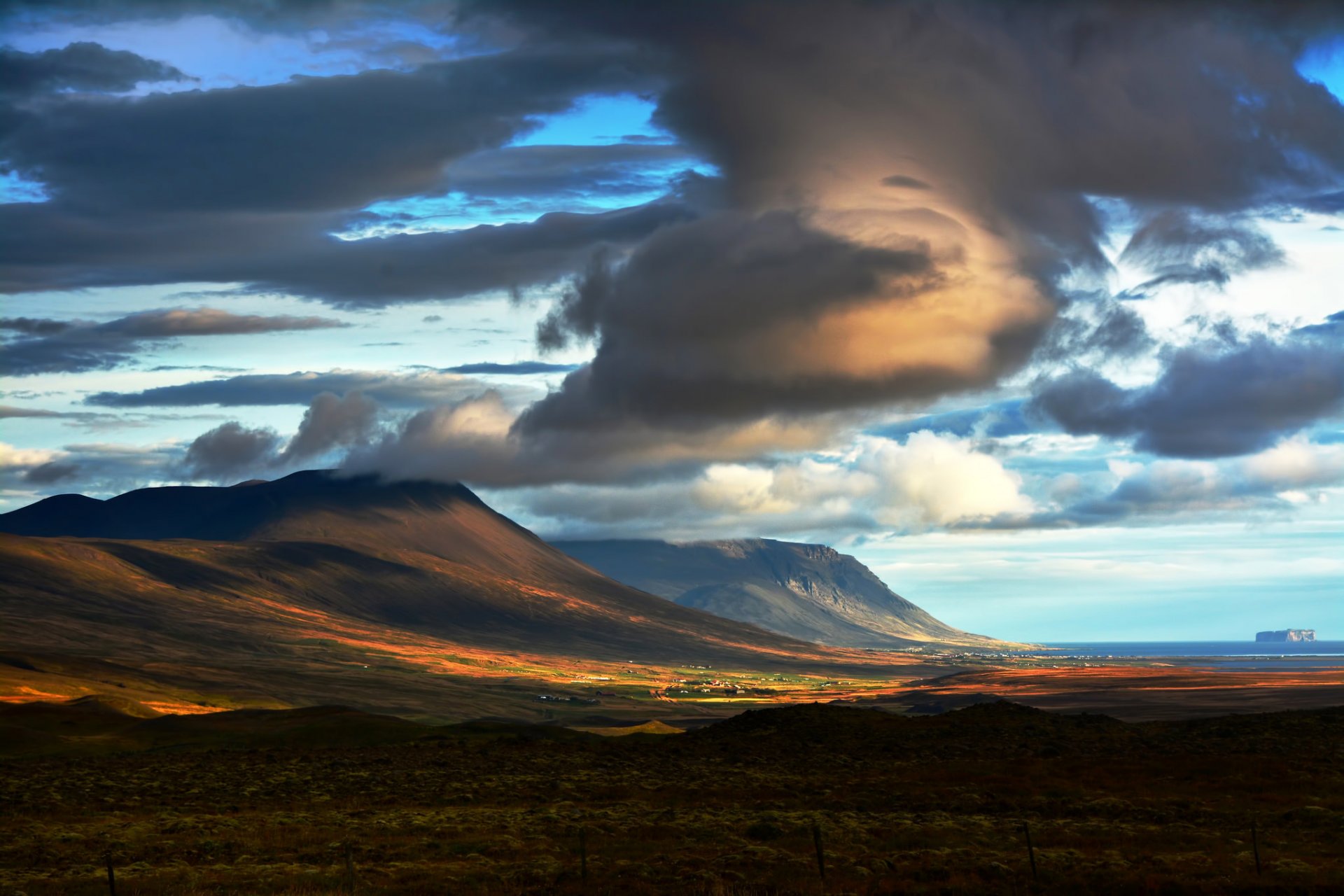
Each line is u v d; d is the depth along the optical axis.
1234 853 51.41
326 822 67.00
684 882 45.44
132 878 48.56
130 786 88.94
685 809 70.19
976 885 44.31
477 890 45.19
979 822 61.84
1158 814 63.78
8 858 55.81
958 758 95.75
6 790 85.88
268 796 82.81
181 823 67.50
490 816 67.38
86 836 62.97
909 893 43.03
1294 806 65.69
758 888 44.12
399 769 97.50
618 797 78.25
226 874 49.53
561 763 99.00
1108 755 92.12
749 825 60.56
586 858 51.78
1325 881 43.72
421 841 58.12
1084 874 46.12
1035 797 72.88
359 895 44.59
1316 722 100.62
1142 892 42.75
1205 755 87.75
